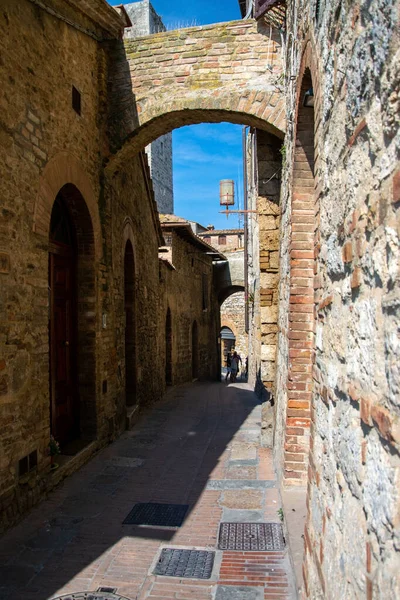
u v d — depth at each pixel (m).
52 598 3.71
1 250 4.88
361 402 1.99
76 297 7.59
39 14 5.91
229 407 12.34
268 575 3.96
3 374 4.86
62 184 6.46
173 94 8.02
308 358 5.28
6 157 5.02
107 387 8.12
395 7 1.56
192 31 8.07
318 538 2.88
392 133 1.64
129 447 8.00
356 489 2.04
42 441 5.68
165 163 24.52
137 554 4.37
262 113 7.63
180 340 18.77
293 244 5.33
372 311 1.86
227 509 5.33
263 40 7.82
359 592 1.92
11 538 4.69
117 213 9.02
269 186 8.14
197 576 3.98
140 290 11.47
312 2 3.54
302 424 5.27
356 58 2.12
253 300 16.39
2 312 4.86
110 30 7.96
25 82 5.49
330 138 2.81
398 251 1.56
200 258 23.02
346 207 2.35
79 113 7.14
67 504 5.54
